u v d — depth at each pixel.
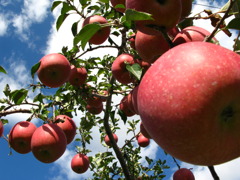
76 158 1.07
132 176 1.03
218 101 0.22
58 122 0.65
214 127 0.22
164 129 0.23
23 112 0.66
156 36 0.39
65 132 0.66
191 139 0.22
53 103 0.77
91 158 1.22
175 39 0.36
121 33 0.64
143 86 0.26
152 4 0.31
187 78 0.22
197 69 0.22
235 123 0.23
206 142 0.23
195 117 0.22
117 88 0.90
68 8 0.63
